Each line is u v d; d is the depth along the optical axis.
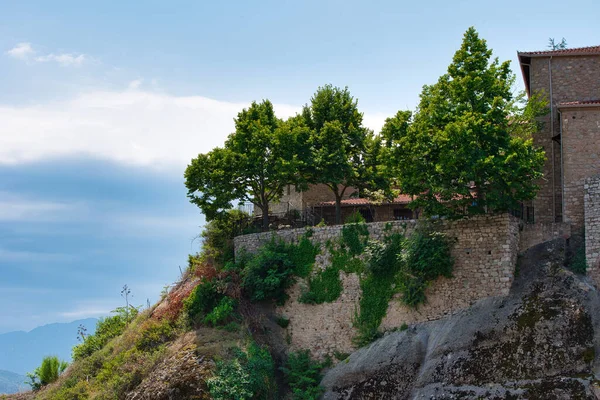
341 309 43.12
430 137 39.16
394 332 40.53
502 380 34.78
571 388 32.84
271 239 48.56
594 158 40.06
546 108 44.50
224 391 38.09
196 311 46.03
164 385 39.19
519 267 38.81
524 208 43.66
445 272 39.56
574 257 38.31
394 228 42.78
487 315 37.31
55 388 49.12
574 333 34.56
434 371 36.81
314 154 51.81
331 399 39.59
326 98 56.00
